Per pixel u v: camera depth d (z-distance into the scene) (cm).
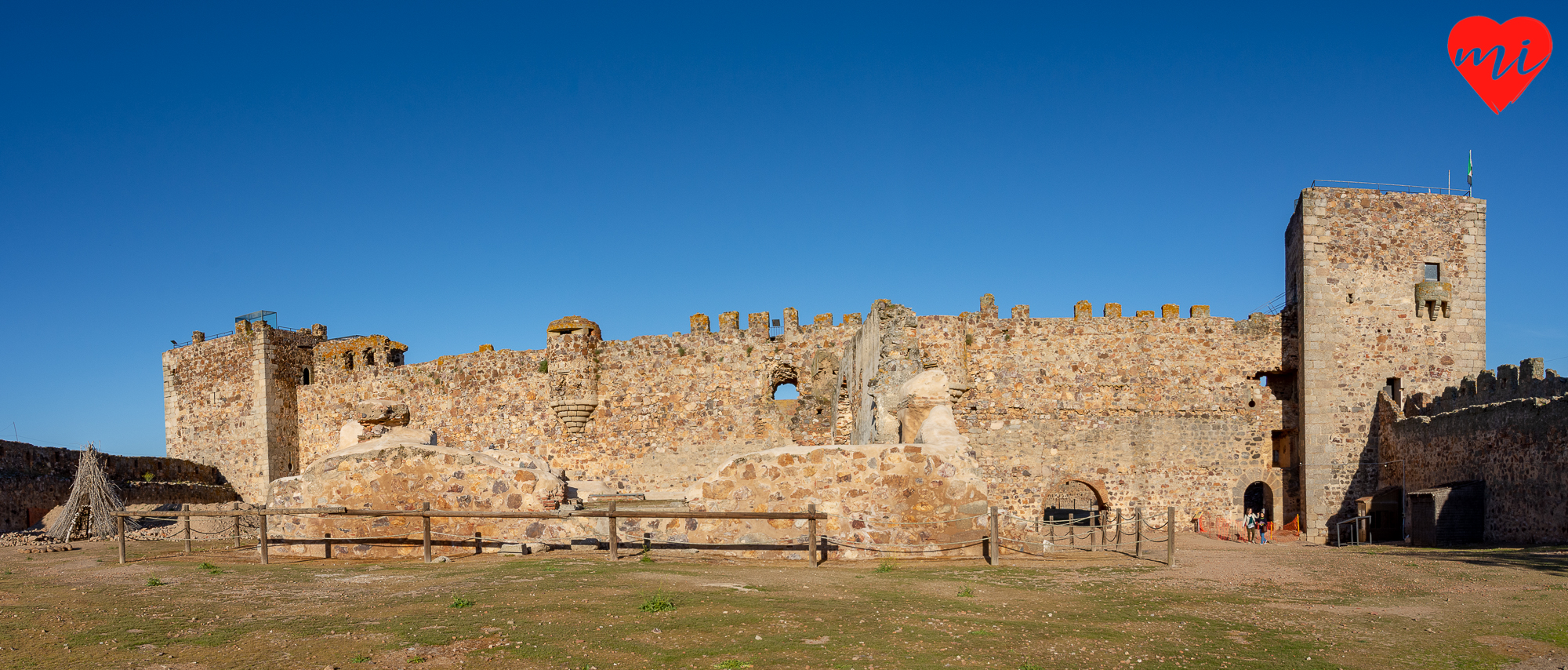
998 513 1612
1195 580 1345
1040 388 3562
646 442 3944
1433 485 2984
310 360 4872
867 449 1547
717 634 890
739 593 1106
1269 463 3503
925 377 1786
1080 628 959
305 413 4769
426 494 1647
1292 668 822
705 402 3891
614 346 4038
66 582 1297
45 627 956
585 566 1366
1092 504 3803
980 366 3581
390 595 1122
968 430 3541
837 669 771
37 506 3312
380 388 4538
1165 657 843
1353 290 3450
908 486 1544
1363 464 3372
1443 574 1545
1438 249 3500
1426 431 3036
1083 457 3522
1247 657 857
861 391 2567
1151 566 1504
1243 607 1116
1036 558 1580
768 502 1543
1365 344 3431
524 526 1634
